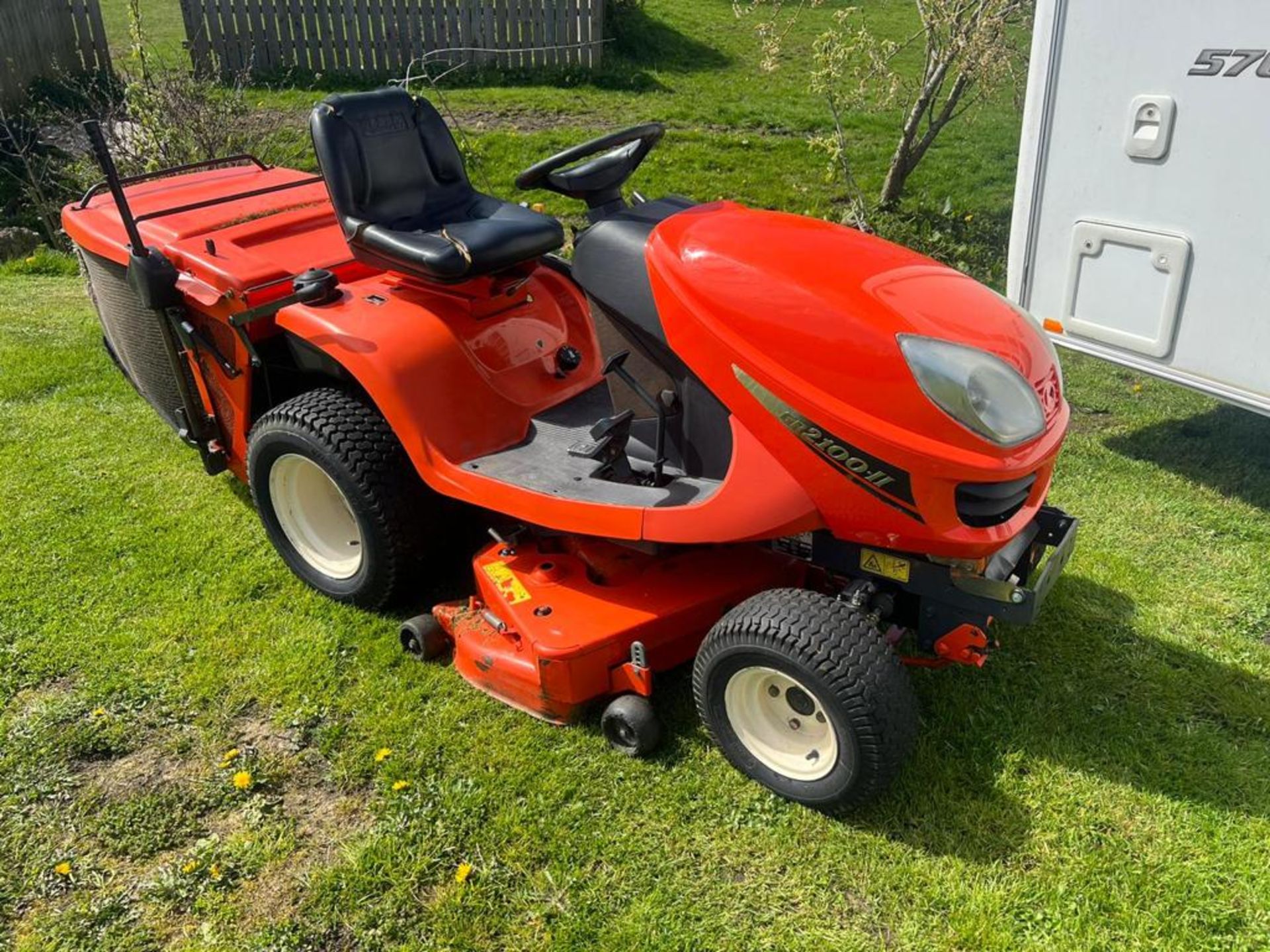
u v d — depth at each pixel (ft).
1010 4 22.00
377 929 7.56
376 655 10.44
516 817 8.46
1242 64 11.27
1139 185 12.73
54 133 31.99
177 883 7.93
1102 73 12.75
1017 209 14.46
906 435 7.54
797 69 41.04
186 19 38.68
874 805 8.53
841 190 27.45
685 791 8.74
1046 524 9.22
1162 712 9.64
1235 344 12.24
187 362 12.09
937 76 23.91
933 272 8.39
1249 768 8.98
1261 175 11.41
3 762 9.02
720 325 8.11
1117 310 13.55
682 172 28.55
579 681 9.01
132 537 12.46
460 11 39.81
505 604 9.46
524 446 10.05
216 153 25.58
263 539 12.50
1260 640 10.71
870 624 7.98
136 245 10.82
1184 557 12.21
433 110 11.80
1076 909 7.63
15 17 34.09
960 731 9.32
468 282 10.32
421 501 10.42
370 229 10.19
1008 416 7.63
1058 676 10.10
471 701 9.77
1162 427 15.70
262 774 8.92
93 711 9.63
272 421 10.64
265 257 11.53
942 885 7.84
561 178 10.11
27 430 15.14
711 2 52.24
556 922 7.58
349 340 10.02
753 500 8.14
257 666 10.27
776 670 8.09
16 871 8.06
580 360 11.13
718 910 7.70
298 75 39.37
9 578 11.57
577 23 40.22
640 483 9.31
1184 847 8.16
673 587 9.49
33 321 19.76
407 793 8.73
